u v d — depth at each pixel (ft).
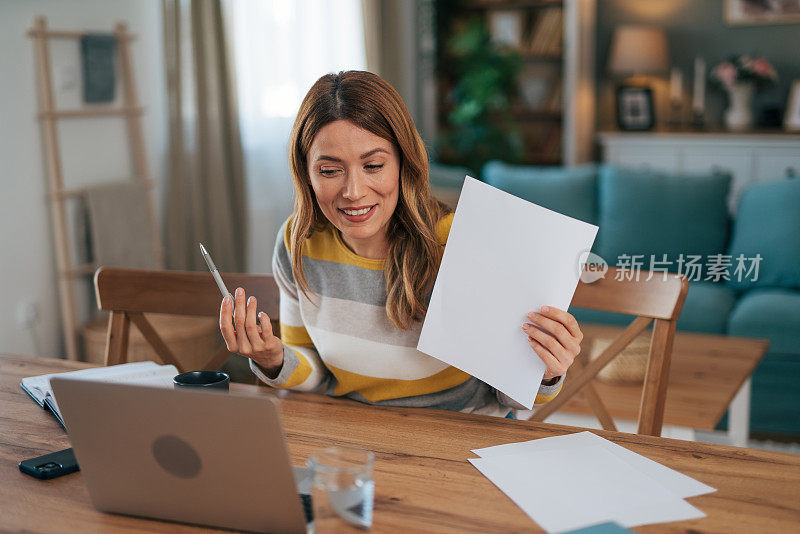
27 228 9.86
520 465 3.13
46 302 10.18
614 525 2.60
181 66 11.33
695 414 6.27
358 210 3.62
